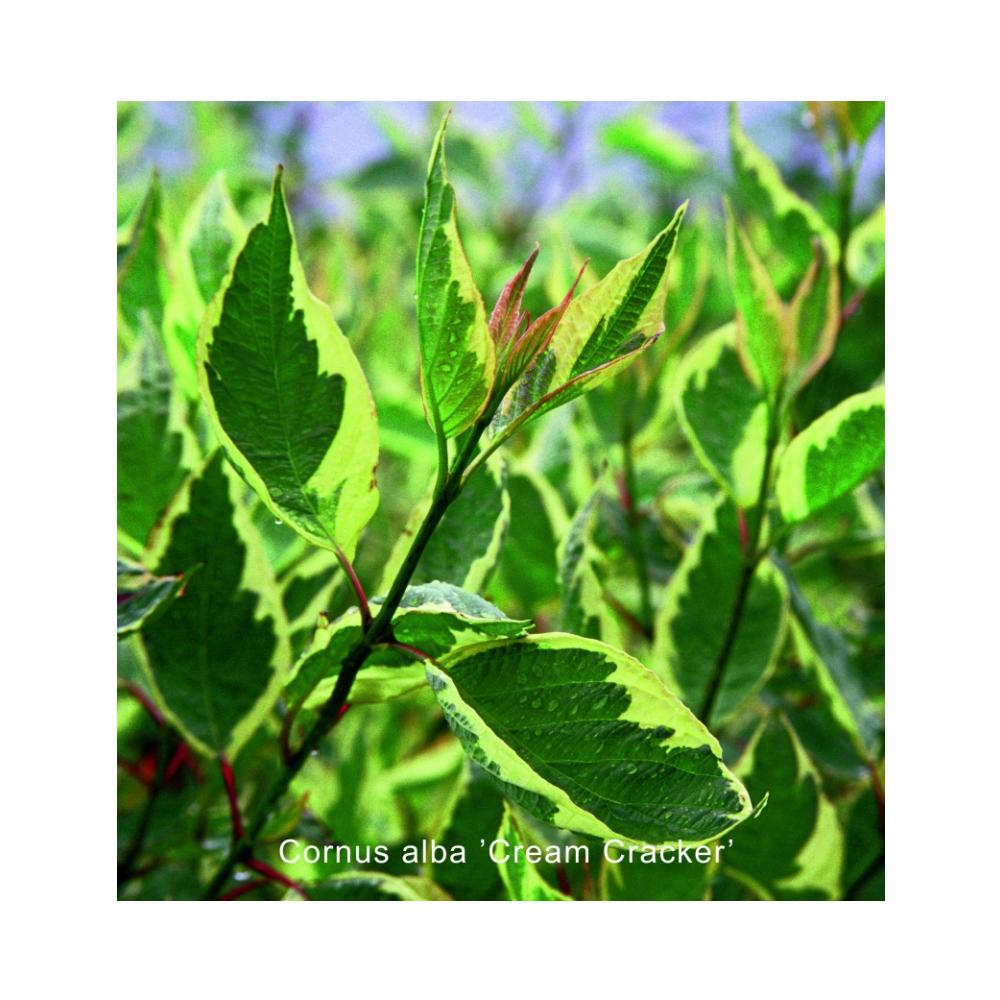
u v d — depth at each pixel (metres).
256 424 0.40
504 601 0.59
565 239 0.61
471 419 0.38
